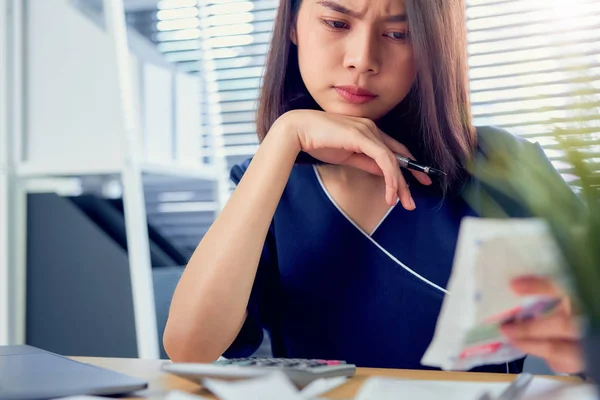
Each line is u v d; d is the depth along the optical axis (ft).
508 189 1.58
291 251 3.51
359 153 3.25
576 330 1.45
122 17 6.38
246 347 3.24
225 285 2.85
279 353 3.57
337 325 3.41
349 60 3.22
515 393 1.73
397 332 3.36
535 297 1.67
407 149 3.33
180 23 9.12
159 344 5.78
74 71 6.25
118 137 6.15
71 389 1.80
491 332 1.74
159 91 6.77
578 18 6.81
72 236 6.23
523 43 8.36
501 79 8.43
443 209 3.48
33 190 6.30
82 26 6.23
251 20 9.04
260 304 3.43
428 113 3.39
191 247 8.57
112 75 6.18
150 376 2.24
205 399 1.75
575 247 1.36
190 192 8.62
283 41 3.59
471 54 8.55
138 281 6.07
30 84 6.32
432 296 3.37
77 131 6.23
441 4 3.29
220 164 9.18
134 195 6.12
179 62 9.16
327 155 3.26
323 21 3.25
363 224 3.50
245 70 9.10
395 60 3.28
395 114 3.57
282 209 3.57
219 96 9.21
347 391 1.94
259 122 3.74
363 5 3.14
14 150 6.28
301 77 3.57
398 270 3.42
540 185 1.41
